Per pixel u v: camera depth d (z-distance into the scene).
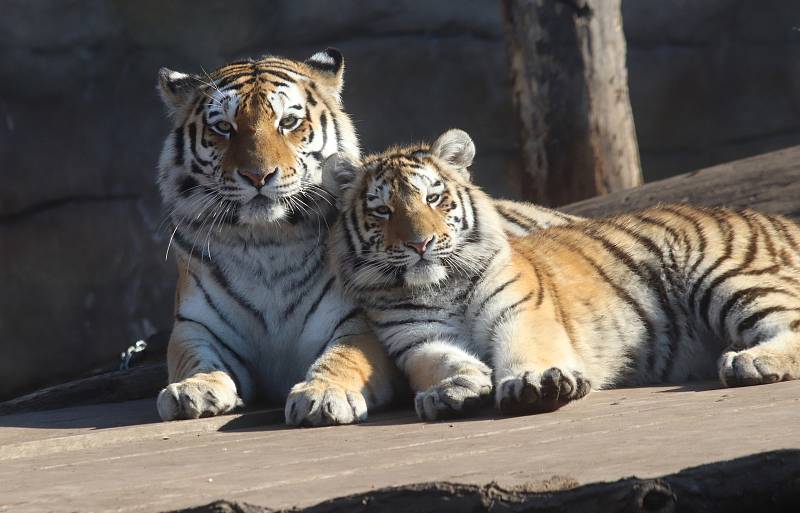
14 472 6.56
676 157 28.22
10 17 24.20
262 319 10.23
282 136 9.95
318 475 5.34
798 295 9.63
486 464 5.28
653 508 4.48
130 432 8.16
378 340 9.60
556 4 17.14
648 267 10.24
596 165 17.28
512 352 8.76
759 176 13.91
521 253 10.12
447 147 9.97
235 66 10.52
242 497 4.83
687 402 7.41
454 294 9.41
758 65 28.30
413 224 9.23
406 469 5.32
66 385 13.29
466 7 26.89
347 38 26.53
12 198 24.17
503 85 27.00
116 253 24.77
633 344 9.99
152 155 25.23
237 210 9.82
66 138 24.67
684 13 27.80
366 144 26.52
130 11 25.06
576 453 5.40
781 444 5.02
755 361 8.35
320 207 10.13
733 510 4.70
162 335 14.98
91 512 4.80
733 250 10.09
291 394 8.44
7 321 24.02
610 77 17.38
